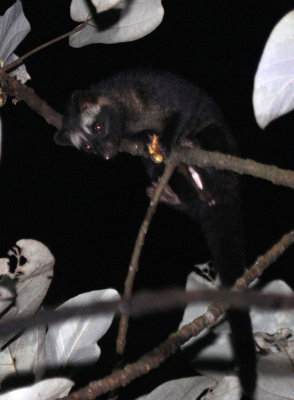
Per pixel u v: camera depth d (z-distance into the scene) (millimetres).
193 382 3422
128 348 7461
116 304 1272
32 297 3234
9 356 3238
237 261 4410
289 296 1254
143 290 1320
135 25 3975
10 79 4297
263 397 3355
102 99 5387
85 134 5391
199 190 5000
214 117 5332
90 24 4000
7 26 4043
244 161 3443
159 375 4375
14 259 3387
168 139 5090
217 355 3578
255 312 3627
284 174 3375
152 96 5309
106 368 4211
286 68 2344
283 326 3584
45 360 3225
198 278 4230
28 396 2873
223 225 4848
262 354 3523
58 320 1278
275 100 2355
